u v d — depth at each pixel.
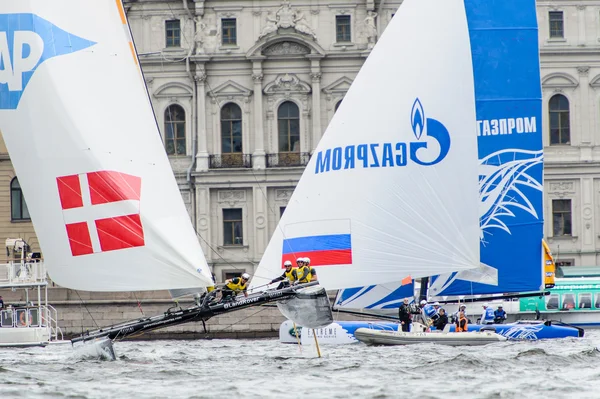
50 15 116.56
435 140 153.75
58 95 115.75
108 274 115.00
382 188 151.12
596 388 104.88
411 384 108.50
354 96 154.25
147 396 98.81
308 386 106.62
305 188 150.62
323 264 149.25
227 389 103.94
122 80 117.19
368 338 166.75
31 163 116.31
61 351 166.38
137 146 116.31
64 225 115.81
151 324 123.38
